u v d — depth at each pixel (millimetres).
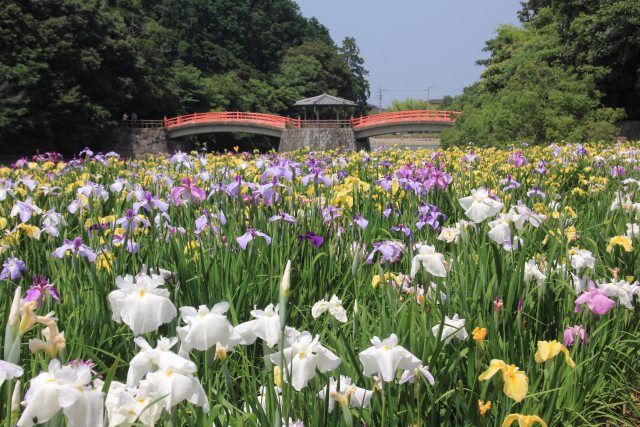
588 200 6695
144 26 92500
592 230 5164
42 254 4359
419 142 92500
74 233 5238
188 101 82562
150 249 4125
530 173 8773
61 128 54750
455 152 14695
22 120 49375
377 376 2354
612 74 41969
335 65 128500
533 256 4230
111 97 61844
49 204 6480
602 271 4117
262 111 100688
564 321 3289
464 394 2510
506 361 2768
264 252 4102
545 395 2633
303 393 2389
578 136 29172
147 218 5070
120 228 4500
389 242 3832
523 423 2057
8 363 1636
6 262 3955
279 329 2135
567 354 2408
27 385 2604
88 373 1616
